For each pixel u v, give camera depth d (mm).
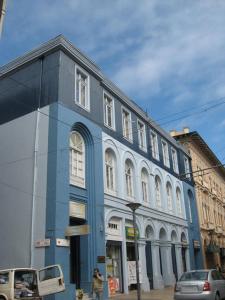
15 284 13781
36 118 19578
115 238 22500
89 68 22672
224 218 54188
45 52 20688
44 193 17828
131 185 26375
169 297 20328
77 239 19953
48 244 16812
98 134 22266
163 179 32250
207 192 46250
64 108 19516
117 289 21828
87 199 20344
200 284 15305
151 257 26656
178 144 38906
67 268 17062
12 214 18641
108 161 23875
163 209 30875
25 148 19438
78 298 17531
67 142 19156
